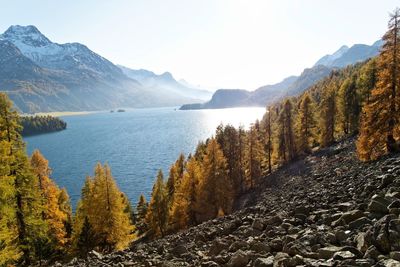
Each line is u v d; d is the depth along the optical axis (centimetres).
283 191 4009
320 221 1202
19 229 2627
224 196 4325
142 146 16475
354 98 6438
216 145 4459
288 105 6638
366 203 1146
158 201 4497
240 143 5691
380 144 3020
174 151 14762
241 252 1054
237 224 1595
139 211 6706
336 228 1026
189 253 1341
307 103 6700
